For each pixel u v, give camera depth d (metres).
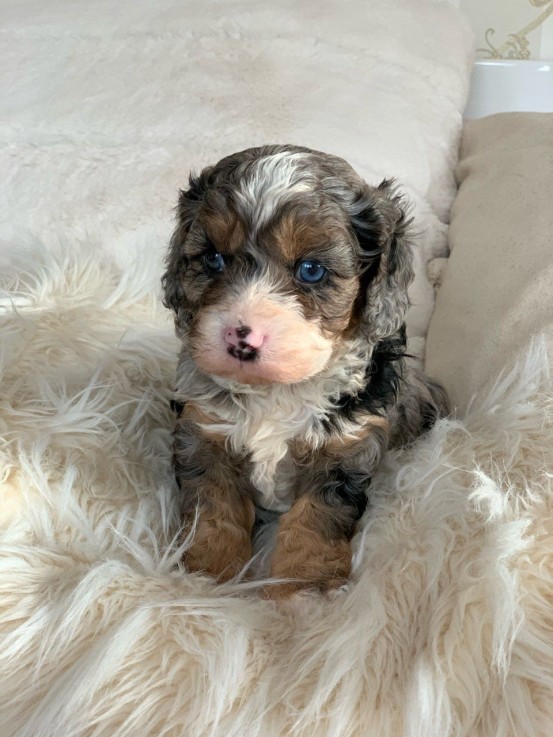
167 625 0.24
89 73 0.52
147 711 0.23
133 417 0.35
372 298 0.30
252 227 0.27
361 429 0.31
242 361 0.26
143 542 0.30
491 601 0.24
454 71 0.57
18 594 0.26
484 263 0.44
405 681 0.23
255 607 0.27
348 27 0.55
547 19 0.64
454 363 0.40
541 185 0.46
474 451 0.31
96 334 0.38
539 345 0.34
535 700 0.22
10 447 0.30
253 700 0.23
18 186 0.47
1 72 0.52
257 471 0.32
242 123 0.49
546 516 0.27
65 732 0.23
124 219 0.46
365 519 0.31
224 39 0.54
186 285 0.29
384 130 0.51
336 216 0.28
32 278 0.40
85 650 0.24
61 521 0.29
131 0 0.56
